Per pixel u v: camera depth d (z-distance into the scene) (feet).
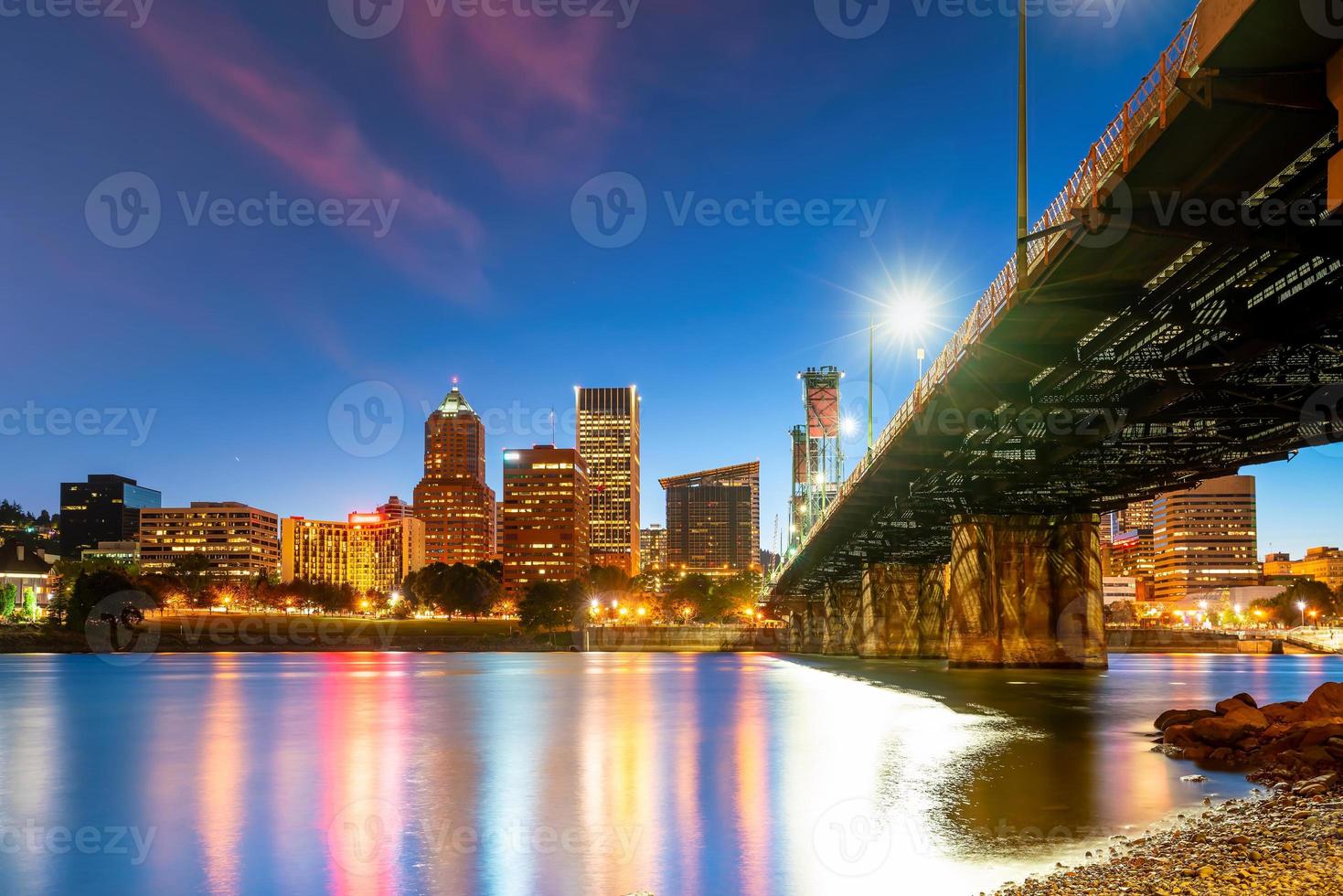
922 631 424.87
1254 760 109.91
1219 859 59.47
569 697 244.42
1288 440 161.27
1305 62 74.23
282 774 120.88
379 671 401.49
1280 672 337.11
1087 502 263.29
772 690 258.37
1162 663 430.20
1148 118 87.81
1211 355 125.18
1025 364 149.89
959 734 145.59
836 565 456.04
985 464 213.66
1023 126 128.67
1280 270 107.86
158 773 124.98
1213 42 72.64
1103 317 128.47
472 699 241.76
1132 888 54.29
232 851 80.07
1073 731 147.02
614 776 112.68
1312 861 56.54
